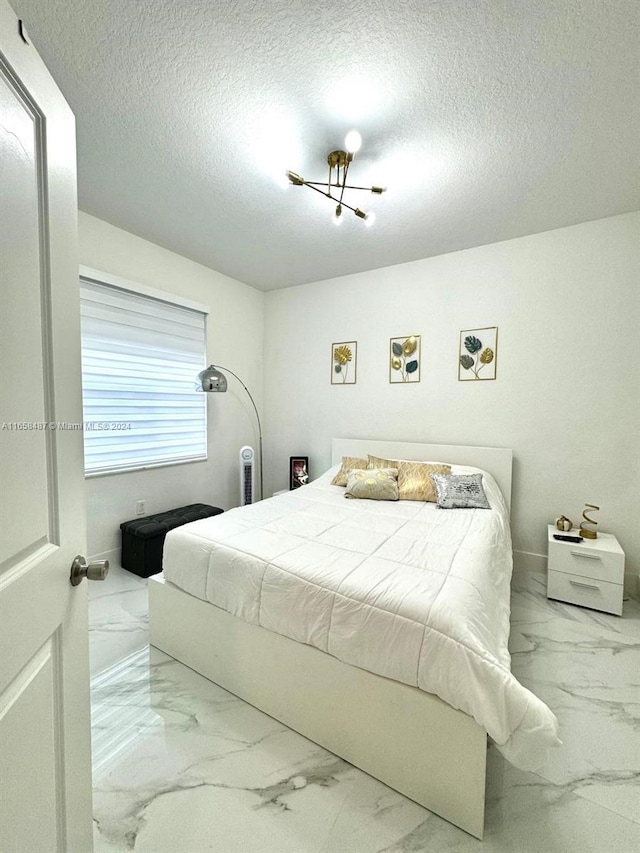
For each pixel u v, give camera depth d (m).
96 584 2.47
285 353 3.90
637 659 1.79
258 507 2.36
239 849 1.02
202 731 1.40
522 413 2.76
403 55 1.31
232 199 2.23
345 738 1.27
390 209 2.33
